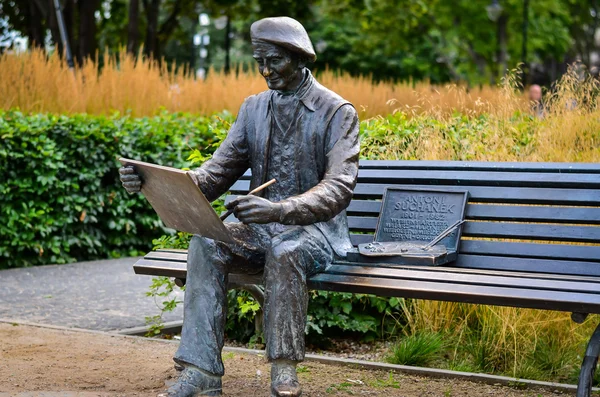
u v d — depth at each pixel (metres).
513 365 5.68
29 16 23.14
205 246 4.39
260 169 4.77
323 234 4.64
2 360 5.39
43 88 11.86
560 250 4.82
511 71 8.51
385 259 4.73
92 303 7.70
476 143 7.19
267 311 4.24
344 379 5.28
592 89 8.27
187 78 14.12
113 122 10.68
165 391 4.60
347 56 34.66
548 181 5.00
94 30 20.83
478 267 4.95
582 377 3.97
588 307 3.91
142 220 10.80
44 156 9.88
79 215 10.40
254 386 4.98
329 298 6.41
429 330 6.09
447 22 30.03
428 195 5.24
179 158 10.89
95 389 4.76
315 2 26.72
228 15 26.31
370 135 7.07
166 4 26.28
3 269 9.73
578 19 34.25
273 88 4.64
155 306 7.60
